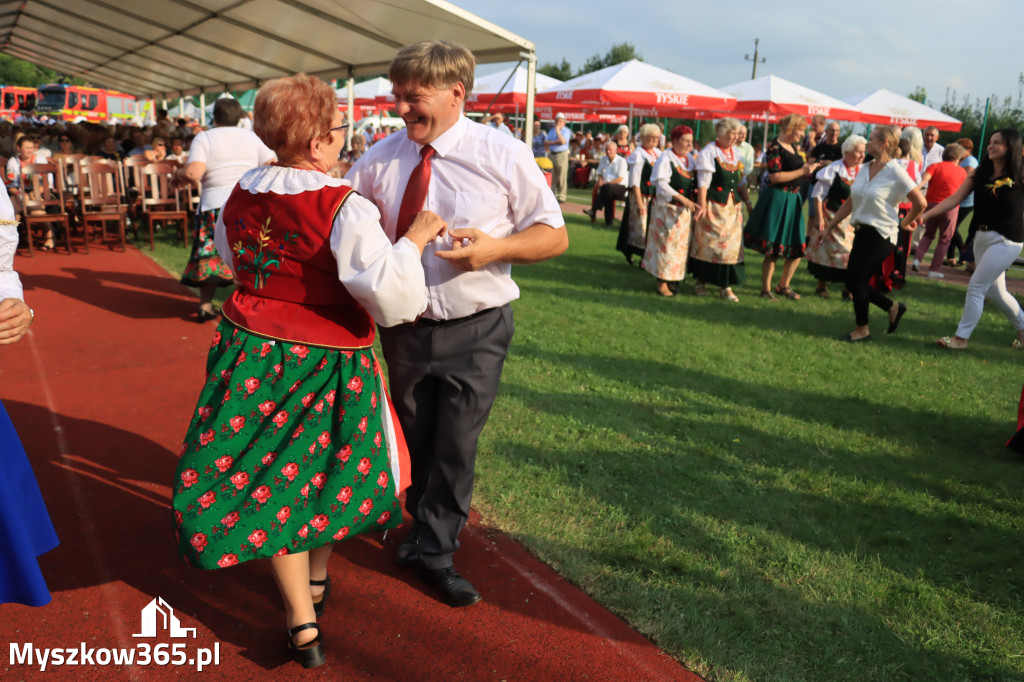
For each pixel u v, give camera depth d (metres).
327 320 2.02
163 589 2.54
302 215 1.92
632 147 18.55
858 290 6.23
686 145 7.48
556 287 7.88
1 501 1.80
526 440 3.85
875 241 6.10
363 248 1.89
